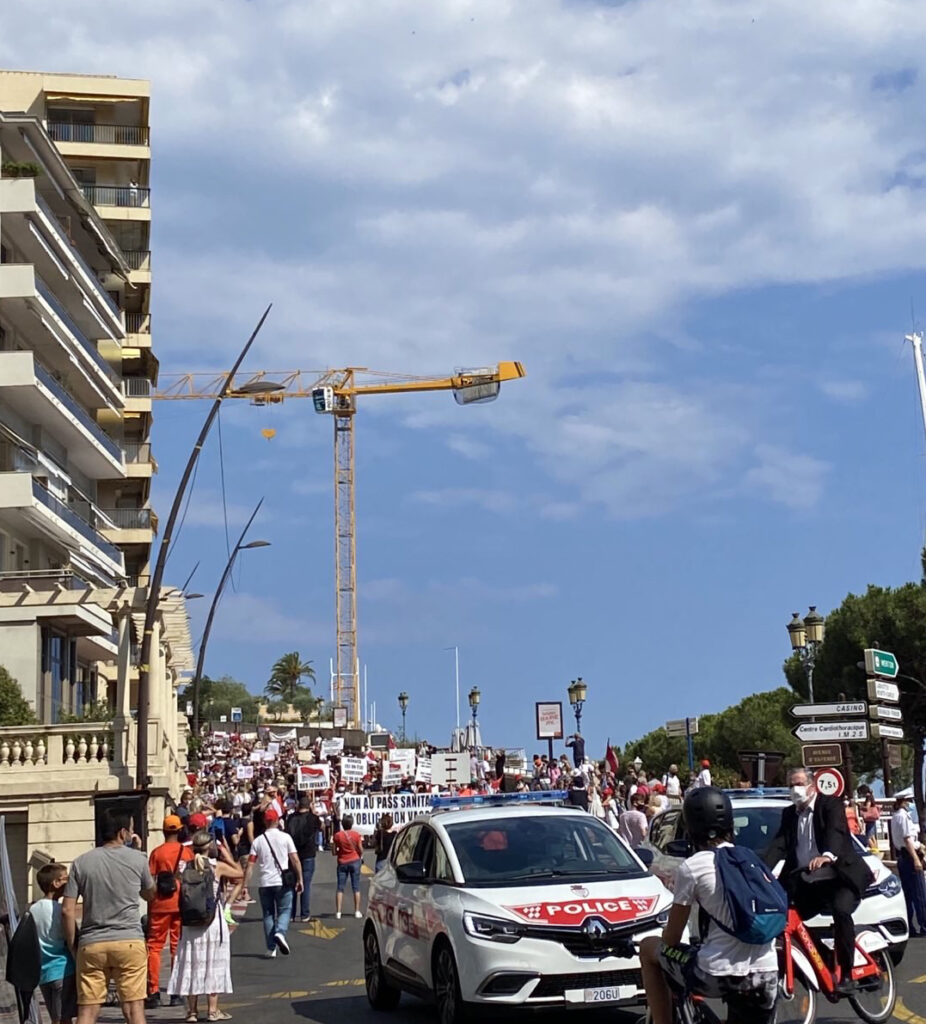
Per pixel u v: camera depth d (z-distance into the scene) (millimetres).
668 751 95875
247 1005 16078
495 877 13070
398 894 14164
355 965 19766
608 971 12000
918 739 58156
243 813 37906
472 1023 12539
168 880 15375
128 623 39188
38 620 41625
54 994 13133
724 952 7289
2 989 13094
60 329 49719
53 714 43438
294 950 22109
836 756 26016
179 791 45094
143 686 30672
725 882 7242
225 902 17328
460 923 12328
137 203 62875
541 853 13453
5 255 47656
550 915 12148
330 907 29609
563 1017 13312
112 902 11406
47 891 13141
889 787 26828
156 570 31562
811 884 11719
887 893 15070
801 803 12117
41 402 47344
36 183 50188
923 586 59281
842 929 11641
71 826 32375
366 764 51844
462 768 44281
